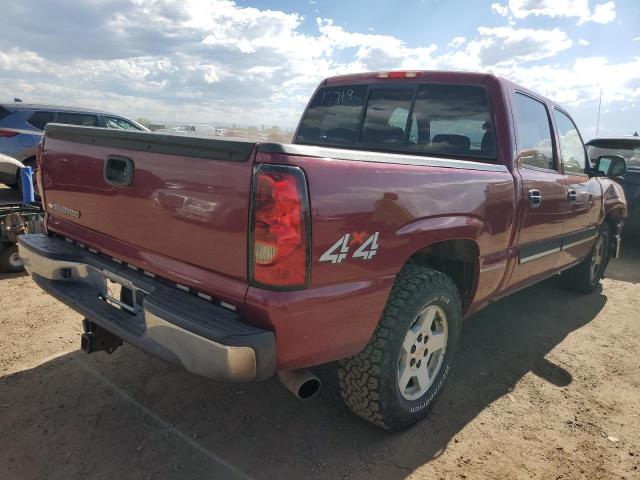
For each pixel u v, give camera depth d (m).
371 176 2.19
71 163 2.84
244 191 1.93
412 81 3.81
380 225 2.24
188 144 2.11
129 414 2.82
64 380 3.14
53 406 2.86
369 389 2.48
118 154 2.48
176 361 2.09
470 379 3.50
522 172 3.42
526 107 3.69
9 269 5.16
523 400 3.25
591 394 3.38
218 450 2.57
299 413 2.92
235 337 1.87
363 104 4.09
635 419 3.09
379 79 3.99
